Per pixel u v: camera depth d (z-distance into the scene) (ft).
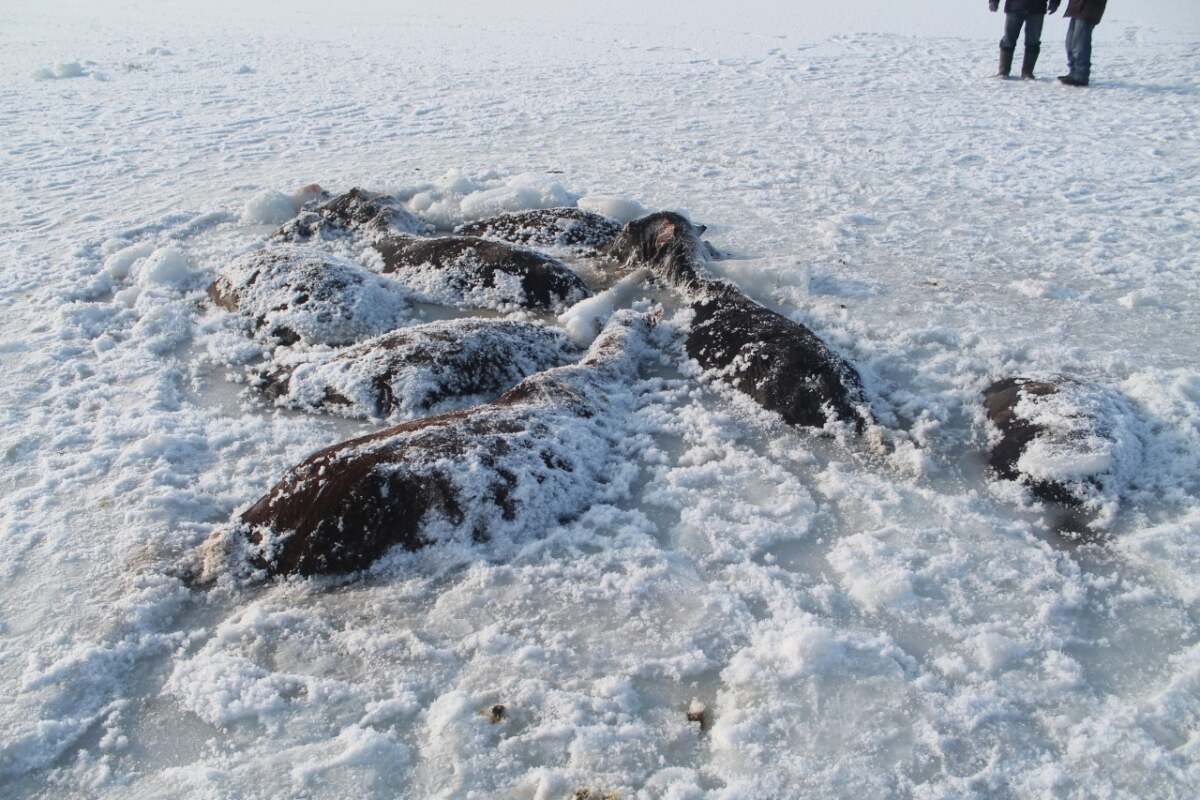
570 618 10.05
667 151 31.45
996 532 11.46
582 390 14.25
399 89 44.21
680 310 17.80
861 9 76.54
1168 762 8.10
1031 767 8.18
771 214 24.43
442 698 8.99
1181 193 24.81
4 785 8.36
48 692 9.24
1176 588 10.36
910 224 23.31
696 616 10.05
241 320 17.94
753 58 51.98
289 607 10.36
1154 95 37.68
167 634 10.08
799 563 11.06
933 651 9.61
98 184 28.25
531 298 18.60
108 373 16.15
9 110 39.42
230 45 60.18
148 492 12.52
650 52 55.31
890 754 8.32
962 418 14.30
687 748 8.50
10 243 22.71
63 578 10.93
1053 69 45.52
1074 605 10.16
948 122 34.73
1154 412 13.62
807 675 9.16
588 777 8.15
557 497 11.77
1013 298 18.43
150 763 8.52
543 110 38.70
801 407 14.14
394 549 10.87
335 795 8.04
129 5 88.07
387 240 21.22
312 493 11.09
